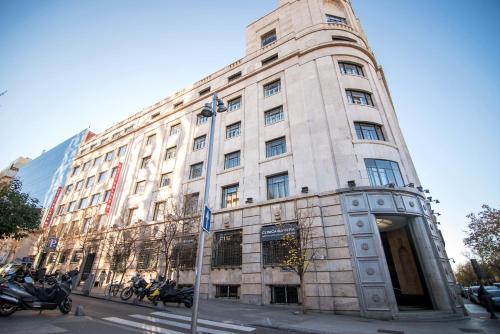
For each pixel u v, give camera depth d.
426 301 13.30
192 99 27.61
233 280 15.55
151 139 30.14
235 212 17.34
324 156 15.71
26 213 17.72
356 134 16.14
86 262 25.78
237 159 20.20
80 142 43.91
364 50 20.42
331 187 14.68
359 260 12.43
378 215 13.47
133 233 22.14
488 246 27.69
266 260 14.86
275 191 16.92
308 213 14.38
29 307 8.23
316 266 13.09
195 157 23.27
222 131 22.27
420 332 8.10
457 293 13.13
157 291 12.10
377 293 11.59
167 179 24.69
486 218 27.47
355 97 17.88
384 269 11.91
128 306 11.78
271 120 19.84
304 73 19.44
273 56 22.69
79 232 29.20
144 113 33.44
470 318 11.64
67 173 40.28
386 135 16.69
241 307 12.69
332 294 12.34
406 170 15.93
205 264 16.95
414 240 13.55
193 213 19.06
